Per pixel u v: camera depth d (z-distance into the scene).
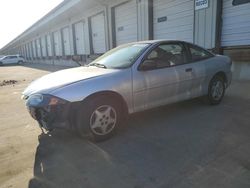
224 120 4.39
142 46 4.37
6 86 11.20
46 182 2.75
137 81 3.93
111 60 4.40
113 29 14.30
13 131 4.50
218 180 2.59
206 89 5.11
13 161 3.29
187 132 3.92
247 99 5.75
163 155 3.20
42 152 3.51
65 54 23.86
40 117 3.55
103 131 3.69
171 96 4.47
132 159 3.15
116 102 3.79
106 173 2.86
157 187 2.54
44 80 3.95
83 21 18.14
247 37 7.84
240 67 8.20
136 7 12.09
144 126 4.28
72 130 3.54
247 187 2.46
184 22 9.85
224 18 8.44
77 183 2.69
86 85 3.50
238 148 3.28
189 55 4.79
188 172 2.77
